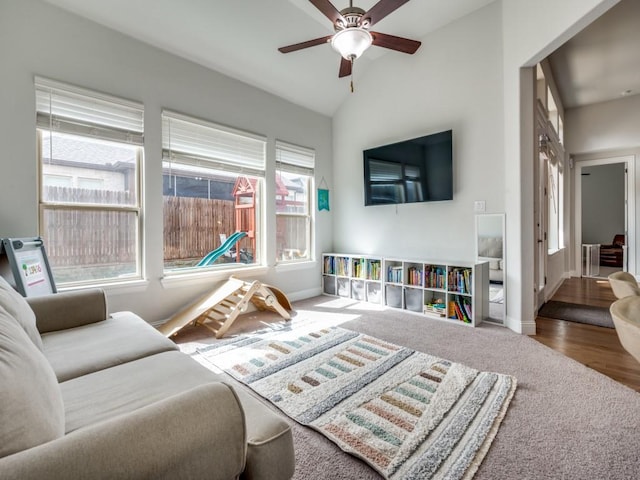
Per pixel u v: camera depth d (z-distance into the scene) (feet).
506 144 10.25
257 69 11.96
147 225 9.62
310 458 4.56
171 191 10.61
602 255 23.91
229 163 11.71
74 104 8.24
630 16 10.89
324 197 15.57
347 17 7.35
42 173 8.01
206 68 10.95
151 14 8.98
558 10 7.92
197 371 4.31
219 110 11.32
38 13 7.72
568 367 7.34
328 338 9.24
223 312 10.77
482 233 11.00
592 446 4.72
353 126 15.06
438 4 10.74
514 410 5.64
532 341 9.03
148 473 2.08
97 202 8.86
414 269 12.21
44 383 2.67
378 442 4.78
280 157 13.52
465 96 11.34
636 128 17.33
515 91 9.80
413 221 13.01
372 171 13.89
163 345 5.27
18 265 6.68
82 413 3.30
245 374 7.05
